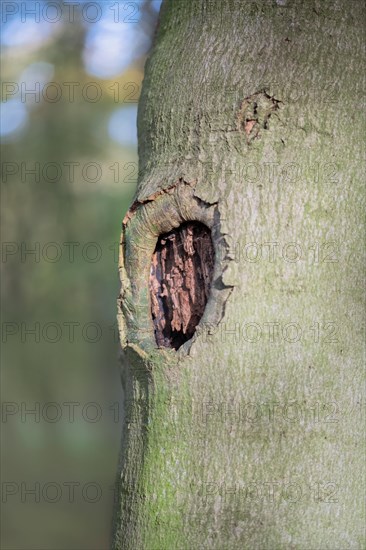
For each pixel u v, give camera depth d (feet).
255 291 15.51
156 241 15.79
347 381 15.58
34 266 29.32
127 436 15.83
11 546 33.76
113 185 29.30
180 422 15.57
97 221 28.96
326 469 15.53
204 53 15.78
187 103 15.74
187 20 15.92
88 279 29.32
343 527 15.55
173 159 15.74
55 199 28.55
